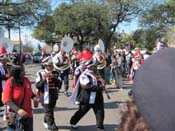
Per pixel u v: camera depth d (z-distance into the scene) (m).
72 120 9.75
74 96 9.31
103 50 18.19
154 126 1.29
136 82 1.36
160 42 11.25
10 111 6.38
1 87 11.43
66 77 16.36
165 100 1.28
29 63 60.38
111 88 19.28
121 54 25.11
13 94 6.39
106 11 55.03
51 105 9.23
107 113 11.66
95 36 62.56
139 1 54.00
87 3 58.09
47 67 9.19
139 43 60.81
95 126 10.09
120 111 1.53
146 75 1.34
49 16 46.62
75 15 59.09
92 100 9.12
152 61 1.35
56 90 9.26
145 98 1.32
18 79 6.40
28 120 6.52
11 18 45.66
